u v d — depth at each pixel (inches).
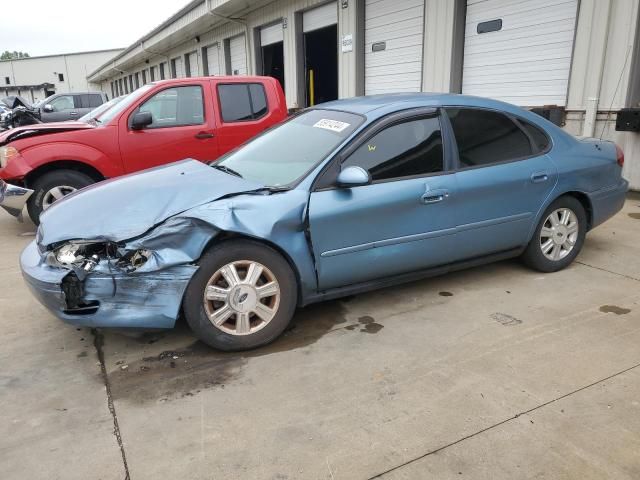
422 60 395.9
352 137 136.8
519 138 162.7
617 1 269.6
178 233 116.5
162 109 251.4
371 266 138.6
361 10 453.7
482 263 163.0
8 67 2139.5
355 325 141.5
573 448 91.5
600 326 136.8
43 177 230.8
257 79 272.8
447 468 87.5
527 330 135.8
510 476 85.5
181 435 97.7
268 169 143.3
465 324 140.2
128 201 126.8
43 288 116.6
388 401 106.4
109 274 115.4
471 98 159.0
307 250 128.9
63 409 106.7
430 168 144.8
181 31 775.1
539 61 317.7
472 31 358.6
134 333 138.7
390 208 136.4
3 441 97.1
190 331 140.1
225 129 260.1
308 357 125.3
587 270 178.4
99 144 237.0
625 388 108.7
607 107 283.4
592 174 174.1
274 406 106.0
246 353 128.0
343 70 485.7
